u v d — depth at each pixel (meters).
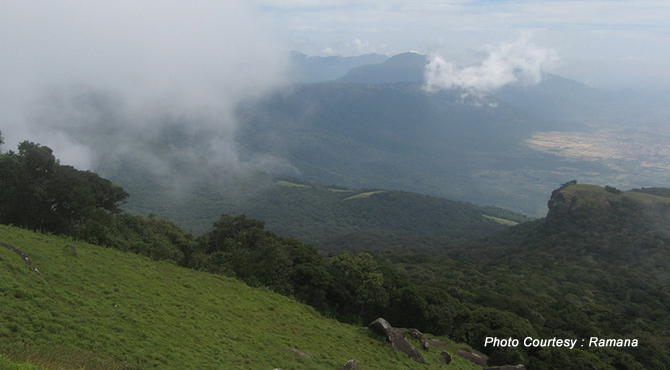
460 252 114.69
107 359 16.41
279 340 25.67
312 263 41.19
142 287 27.69
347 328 32.84
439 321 37.59
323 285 37.88
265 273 38.06
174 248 39.84
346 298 37.94
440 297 40.19
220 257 41.12
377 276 40.12
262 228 46.25
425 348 31.23
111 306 22.39
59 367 14.27
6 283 19.11
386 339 29.86
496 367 29.80
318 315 34.78
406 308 38.88
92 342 17.45
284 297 35.88
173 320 23.50
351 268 41.41
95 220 36.78
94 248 33.62
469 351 34.16
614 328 50.50
